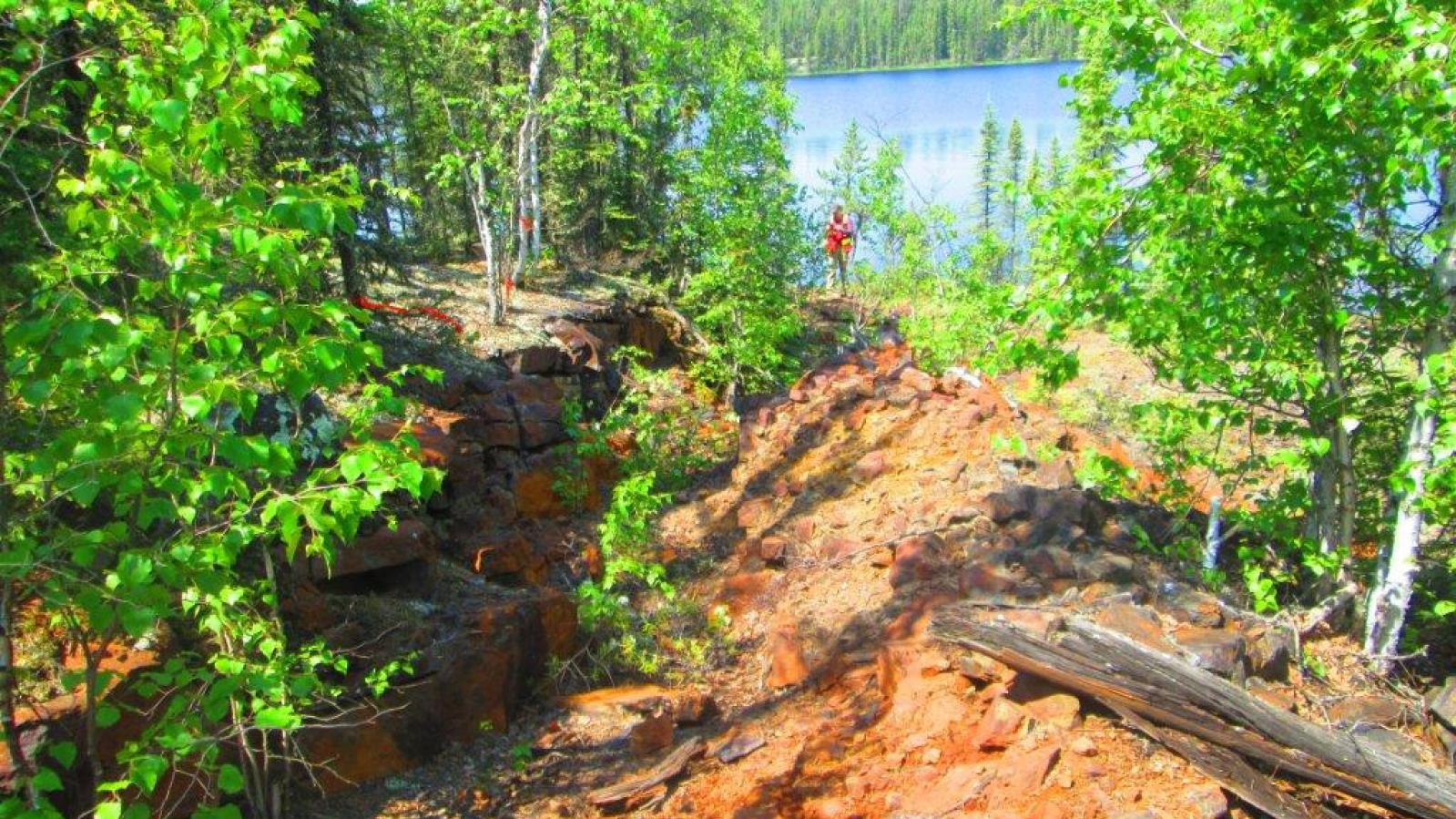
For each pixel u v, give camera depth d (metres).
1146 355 8.40
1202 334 5.90
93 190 3.47
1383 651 5.86
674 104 21.97
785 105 18.72
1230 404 6.48
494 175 20.09
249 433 7.02
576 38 17.86
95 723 3.97
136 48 3.78
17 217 5.01
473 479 10.52
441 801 6.13
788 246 19.56
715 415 16.64
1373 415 6.38
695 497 11.92
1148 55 6.13
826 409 11.92
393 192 12.32
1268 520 6.48
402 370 5.15
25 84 3.57
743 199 18.47
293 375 3.68
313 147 11.09
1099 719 5.13
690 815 5.50
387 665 6.20
